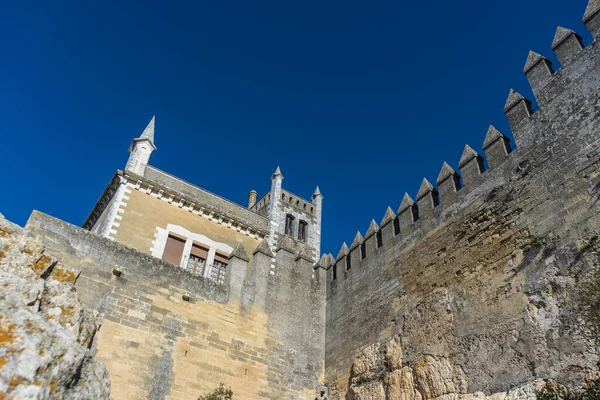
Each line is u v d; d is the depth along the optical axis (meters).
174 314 20.64
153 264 21.06
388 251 23.14
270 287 24.84
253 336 22.69
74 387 10.39
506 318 15.86
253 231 34.34
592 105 15.82
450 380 16.92
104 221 29.12
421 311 19.55
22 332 9.63
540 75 18.16
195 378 19.88
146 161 31.36
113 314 18.95
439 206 20.97
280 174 40.75
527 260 15.95
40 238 18.34
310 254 38.03
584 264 14.15
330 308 25.80
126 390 17.89
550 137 16.89
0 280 11.73
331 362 23.88
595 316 13.33
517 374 14.76
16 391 8.56
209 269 30.55
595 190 14.69
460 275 18.45
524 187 17.14
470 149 20.38
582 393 12.76
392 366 19.72
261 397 21.41
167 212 30.58
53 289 13.51
